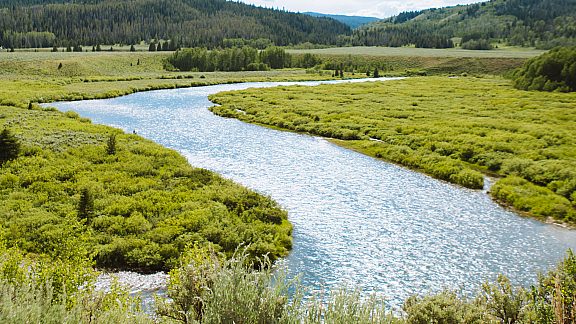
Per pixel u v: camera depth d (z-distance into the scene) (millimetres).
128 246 22703
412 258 24297
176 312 10328
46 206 28031
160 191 31844
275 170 41906
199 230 25125
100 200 29109
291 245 25250
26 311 7691
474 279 22156
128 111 74812
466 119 66812
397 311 18734
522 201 33500
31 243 22391
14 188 31219
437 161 44250
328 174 41188
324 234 27172
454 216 31125
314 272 22234
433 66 193750
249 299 7438
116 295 12078
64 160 38969
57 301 11266
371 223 29297
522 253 25250
